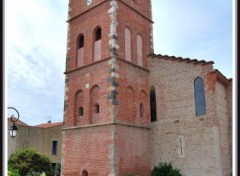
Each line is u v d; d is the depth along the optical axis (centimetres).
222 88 1939
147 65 2197
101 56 1998
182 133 1873
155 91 2105
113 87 1844
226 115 1919
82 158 1895
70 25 2330
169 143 1922
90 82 2008
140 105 2047
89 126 1906
